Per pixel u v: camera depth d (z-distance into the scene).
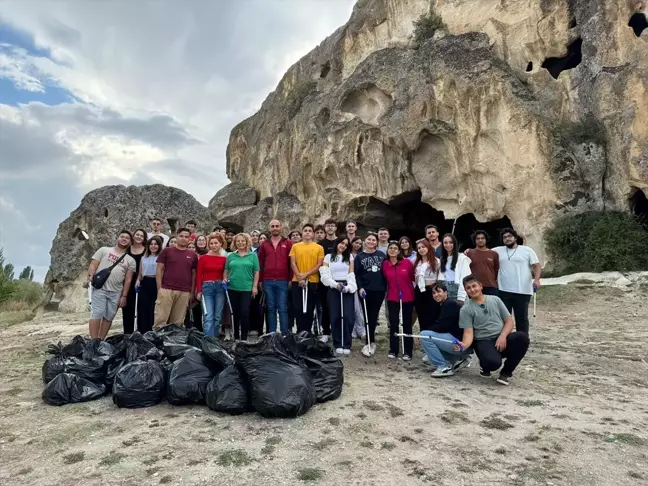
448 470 3.49
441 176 20.36
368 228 26.78
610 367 6.72
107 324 7.45
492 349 5.76
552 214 15.95
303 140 27.12
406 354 7.05
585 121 16.09
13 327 13.48
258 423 4.41
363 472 3.45
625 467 3.56
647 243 14.47
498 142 17.59
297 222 27.72
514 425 4.40
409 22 23.97
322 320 8.24
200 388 4.91
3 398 5.43
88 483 3.30
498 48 19.36
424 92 19.75
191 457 3.71
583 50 16.50
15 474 3.48
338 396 5.20
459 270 6.76
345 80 24.77
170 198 17.11
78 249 16.38
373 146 22.78
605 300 12.52
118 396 4.86
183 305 7.32
